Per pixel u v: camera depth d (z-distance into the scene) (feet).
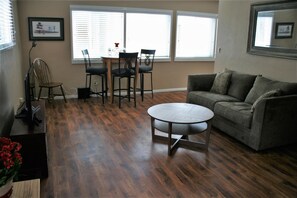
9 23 12.52
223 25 16.78
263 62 13.91
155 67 21.75
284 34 12.45
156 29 21.27
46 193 7.91
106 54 19.11
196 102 14.89
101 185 8.36
